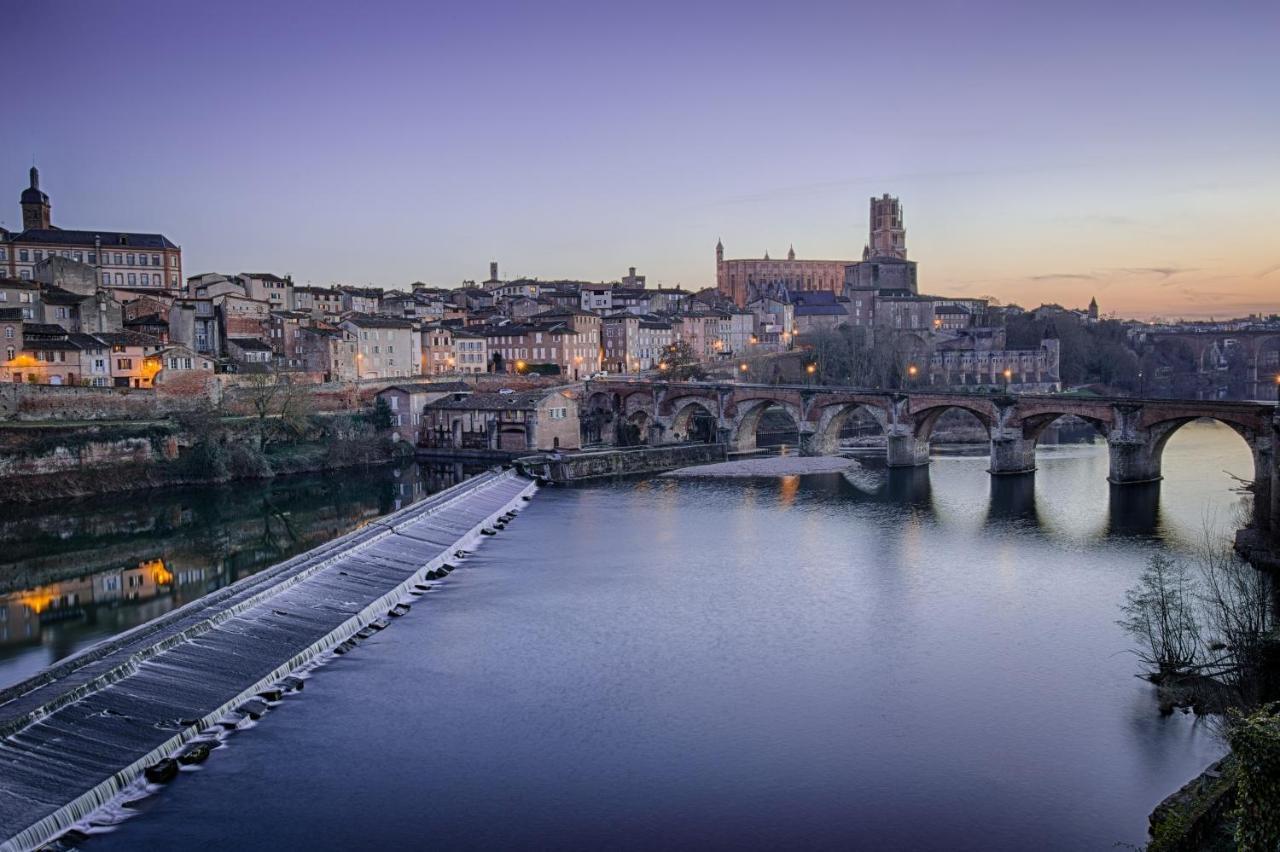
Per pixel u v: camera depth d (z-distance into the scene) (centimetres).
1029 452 16025
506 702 6362
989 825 4878
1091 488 14425
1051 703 6269
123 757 5288
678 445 19800
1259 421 12888
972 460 18212
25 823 4556
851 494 14525
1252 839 3288
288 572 8419
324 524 12825
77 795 4872
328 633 7481
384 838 4741
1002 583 9150
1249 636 6166
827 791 5222
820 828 4875
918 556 10331
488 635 7719
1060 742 5725
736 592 8962
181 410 17112
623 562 10206
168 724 5716
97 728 5444
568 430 19688
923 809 5034
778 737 5850
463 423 19500
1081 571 9525
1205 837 4047
